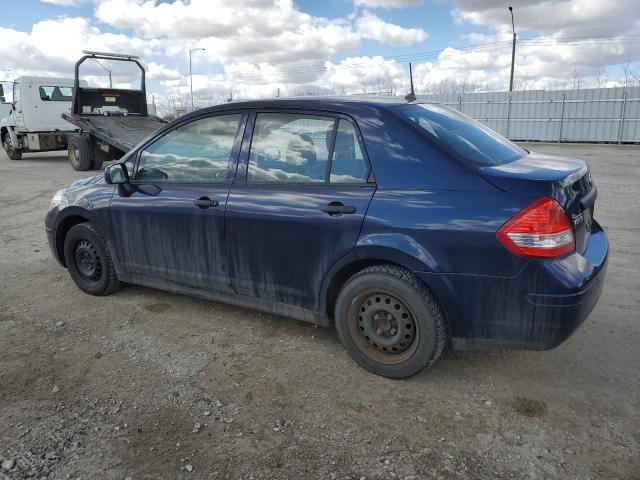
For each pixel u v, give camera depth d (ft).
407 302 9.72
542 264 8.54
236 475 7.77
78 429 8.87
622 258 17.94
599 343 11.67
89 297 15.14
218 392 10.01
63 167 51.57
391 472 7.79
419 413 9.23
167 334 12.60
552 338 8.79
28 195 34.47
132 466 7.97
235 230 11.50
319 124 10.74
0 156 65.10
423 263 9.24
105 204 13.99
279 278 11.20
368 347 10.55
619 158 55.36
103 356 11.52
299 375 10.61
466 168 9.26
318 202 10.35
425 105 11.49
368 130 10.14
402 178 9.66
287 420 9.10
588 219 10.26
